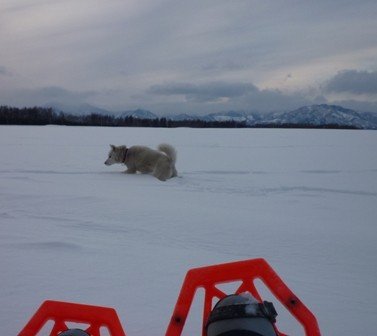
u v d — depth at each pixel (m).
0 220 4.83
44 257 3.26
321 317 2.34
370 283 3.04
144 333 2.02
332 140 26.77
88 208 5.76
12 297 2.42
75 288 2.60
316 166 12.32
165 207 6.02
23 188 7.40
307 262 3.58
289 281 3.00
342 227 5.11
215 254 3.66
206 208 6.08
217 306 1.39
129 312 2.25
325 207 6.58
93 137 24.75
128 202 6.29
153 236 4.30
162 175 9.32
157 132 34.12
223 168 11.57
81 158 13.24
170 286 2.68
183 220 5.14
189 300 1.60
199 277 1.62
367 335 2.11
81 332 1.46
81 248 3.57
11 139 22.12
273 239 4.35
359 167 12.20
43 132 31.06
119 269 3.02
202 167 11.73
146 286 2.67
